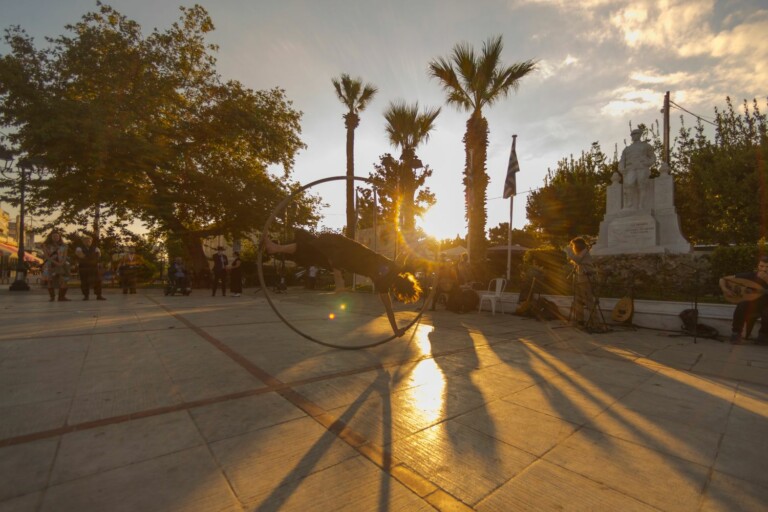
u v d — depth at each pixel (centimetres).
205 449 239
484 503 189
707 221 1655
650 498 194
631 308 759
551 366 459
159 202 1745
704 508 186
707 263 883
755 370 445
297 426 277
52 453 230
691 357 511
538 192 1988
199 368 421
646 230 1065
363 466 223
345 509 182
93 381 369
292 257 504
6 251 2553
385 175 2483
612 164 1994
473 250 1411
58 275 1149
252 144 2014
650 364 472
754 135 1636
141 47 1662
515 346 577
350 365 449
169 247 3022
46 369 406
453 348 557
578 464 229
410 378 402
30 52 1502
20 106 1471
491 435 267
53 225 1792
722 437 267
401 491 198
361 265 494
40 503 180
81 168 1560
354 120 2125
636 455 240
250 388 359
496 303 1040
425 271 1045
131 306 1030
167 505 181
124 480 202
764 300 599
